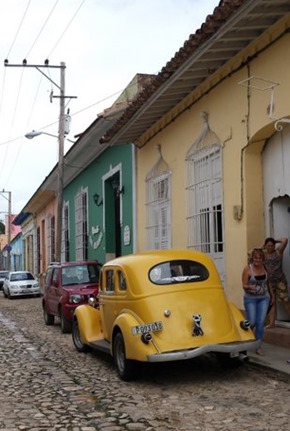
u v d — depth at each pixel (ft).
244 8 29.07
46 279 54.75
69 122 75.77
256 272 30.66
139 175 58.08
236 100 37.24
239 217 37.09
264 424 20.01
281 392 24.23
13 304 85.30
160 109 47.26
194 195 44.32
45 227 126.93
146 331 25.91
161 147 51.47
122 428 20.07
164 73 39.32
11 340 43.55
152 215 54.60
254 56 34.55
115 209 71.97
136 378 27.40
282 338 32.45
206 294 27.48
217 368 29.35
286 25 30.94
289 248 35.73
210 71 39.11
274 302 34.63
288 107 31.24
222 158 39.55
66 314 46.34
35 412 22.43
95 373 29.84
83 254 85.10
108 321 31.01
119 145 64.95
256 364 28.25
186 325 26.25
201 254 29.50
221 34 32.30
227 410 21.91
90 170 80.53
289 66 31.01
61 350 37.91
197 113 43.34
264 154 36.58
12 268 227.20
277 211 36.09
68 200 97.96
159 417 21.31
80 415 21.85
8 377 29.35
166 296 26.91
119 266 29.58
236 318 27.78
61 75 74.38
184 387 25.94
